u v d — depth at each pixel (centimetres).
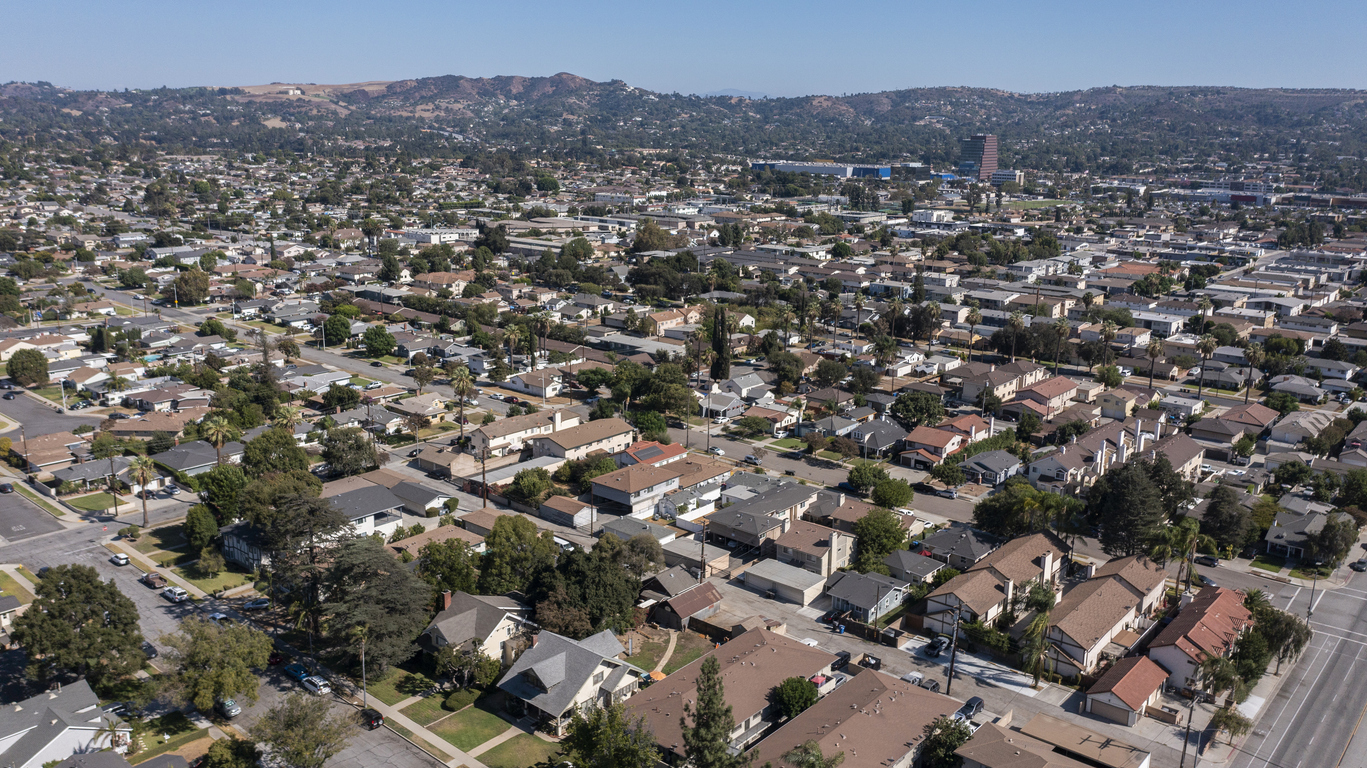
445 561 10588
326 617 9562
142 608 10688
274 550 10656
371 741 8350
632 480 13862
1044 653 9706
